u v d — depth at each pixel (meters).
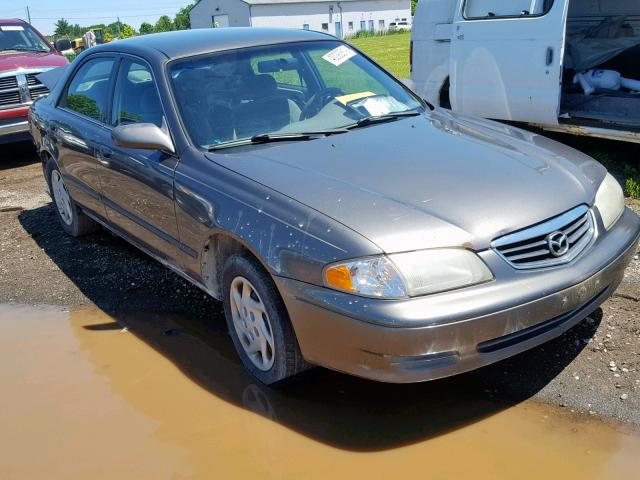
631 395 3.12
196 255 3.78
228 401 3.44
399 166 3.42
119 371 3.82
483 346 2.90
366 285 2.82
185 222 3.79
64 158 5.46
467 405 3.19
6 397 3.67
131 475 2.97
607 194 3.53
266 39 4.61
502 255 2.94
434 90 7.76
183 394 3.54
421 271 2.82
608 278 3.22
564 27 6.11
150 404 3.48
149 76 4.34
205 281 3.83
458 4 7.08
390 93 4.58
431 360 2.81
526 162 3.49
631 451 2.79
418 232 2.89
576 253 3.13
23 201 7.40
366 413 3.22
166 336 4.17
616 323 3.71
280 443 3.08
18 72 9.19
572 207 3.20
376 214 2.99
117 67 4.80
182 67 4.25
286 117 4.11
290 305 3.07
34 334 4.36
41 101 6.18
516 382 3.32
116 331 4.29
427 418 3.14
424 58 7.79
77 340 4.23
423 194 3.13
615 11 7.54
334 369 3.05
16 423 3.43
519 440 2.92
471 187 3.18
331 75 4.56
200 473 2.94
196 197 3.64
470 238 2.90
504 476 2.73
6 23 10.50
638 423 2.94
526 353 3.54
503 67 6.71
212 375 3.69
